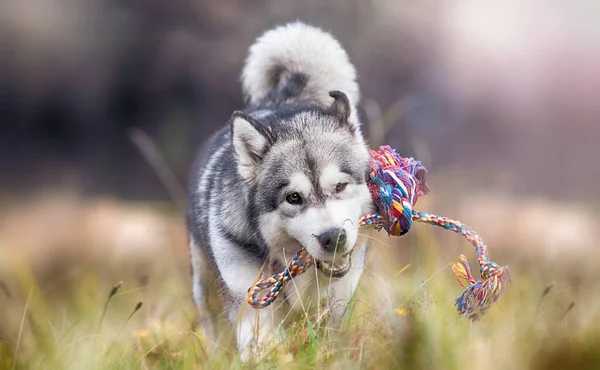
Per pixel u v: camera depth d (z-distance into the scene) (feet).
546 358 13.19
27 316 20.90
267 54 23.44
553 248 26.43
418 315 14.70
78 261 33.88
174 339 18.80
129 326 20.67
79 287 28.14
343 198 16.96
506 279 15.46
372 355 13.94
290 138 17.46
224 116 79.15
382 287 19.11
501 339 14.71
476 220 31.04
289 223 16.96
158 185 81.61
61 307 25.04
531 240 28.60
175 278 27.84
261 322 17.37
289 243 17.65
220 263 18.16
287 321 17.71
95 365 15.76
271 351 14.99
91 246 35.37
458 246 26.89
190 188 23.11
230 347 17.21
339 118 17.89
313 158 16.94
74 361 16.22
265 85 23.99
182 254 33.58
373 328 14.99
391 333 14.46
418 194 17.62
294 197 16.89
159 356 16.62
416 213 17.02
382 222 17.15
